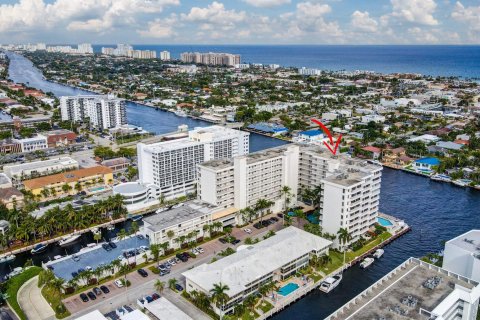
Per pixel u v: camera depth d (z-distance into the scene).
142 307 178.25
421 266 177.88
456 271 192.75
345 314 149.38
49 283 180.00
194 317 175.62
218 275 185.12
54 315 176.00
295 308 186.75
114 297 188.50
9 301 183.00
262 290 183.12
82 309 179.50
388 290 159.88
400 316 144.62
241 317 176.00
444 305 143.38
